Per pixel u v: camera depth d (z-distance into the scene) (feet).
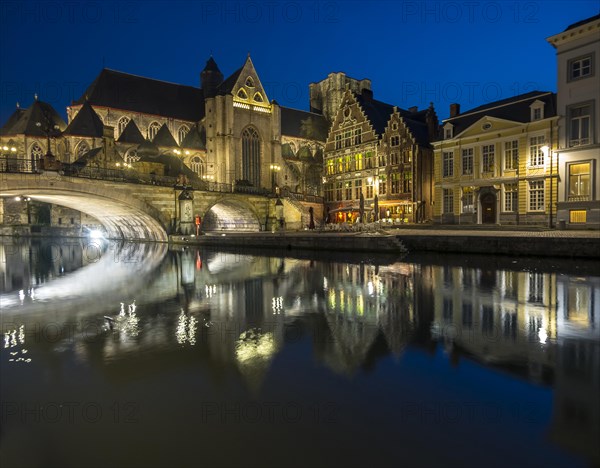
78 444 15.96
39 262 93.86
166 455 15.19
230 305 41.29
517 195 130.82
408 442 15.67
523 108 130.93
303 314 36.76
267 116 264.11
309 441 15.90
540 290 45.19
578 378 21.39
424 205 172.96
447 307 38.32
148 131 251.60
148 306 41.34
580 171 114.11
